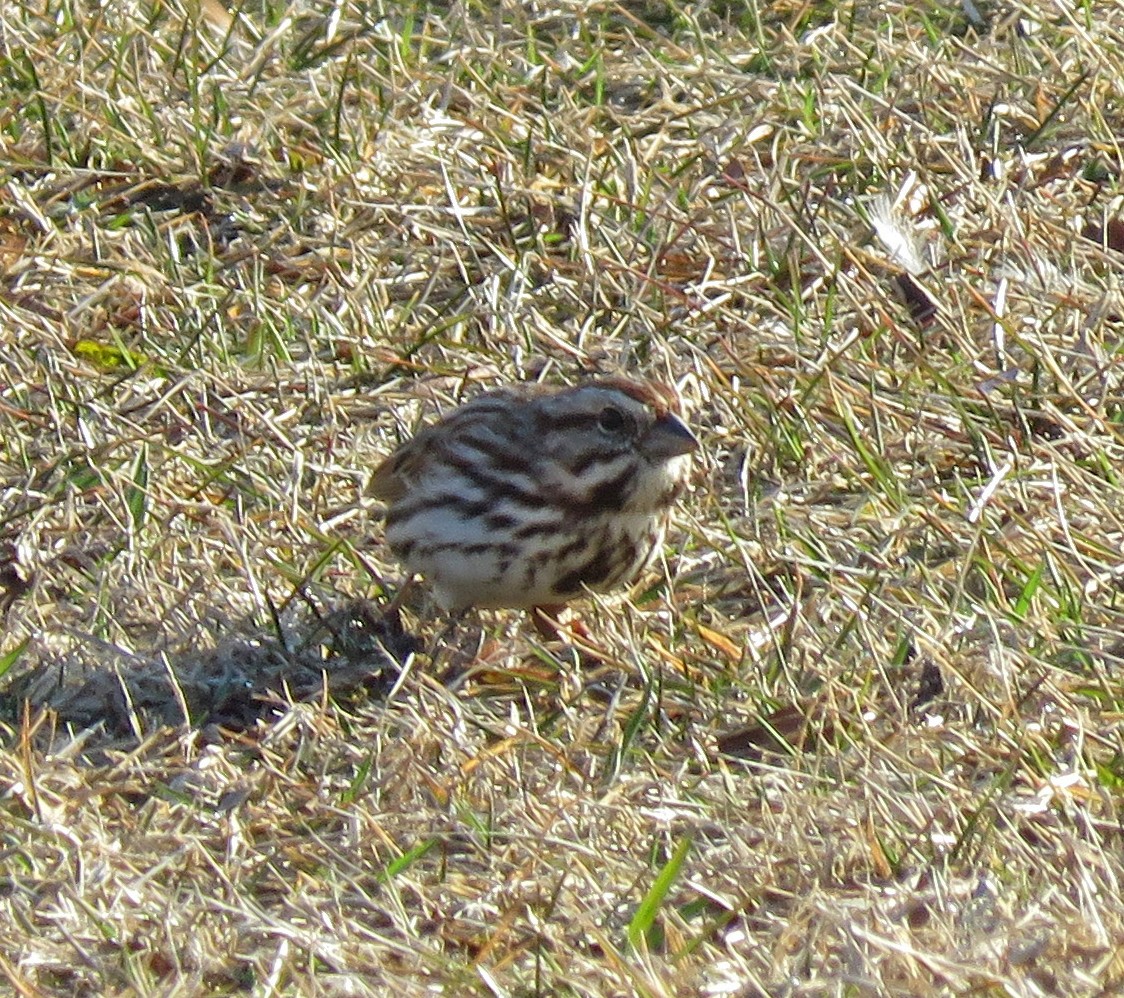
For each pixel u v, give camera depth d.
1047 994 8.45
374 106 16.08
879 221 14.15
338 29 16.92
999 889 8.96
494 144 15.51
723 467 12.66
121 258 14.62
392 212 14.87
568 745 10.45
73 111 15.84
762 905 9.20
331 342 13.85
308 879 9.48
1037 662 10.60
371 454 12.88
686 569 11.93
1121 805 9.70
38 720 10.55
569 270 14.34
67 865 9.55
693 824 9.70
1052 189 14.92
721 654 11.20
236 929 9.06
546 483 10.93
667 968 8.69
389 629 11.63
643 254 14.46
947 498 12.20
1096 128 15.36
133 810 10.20
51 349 13.70
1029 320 13.54
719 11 17.39
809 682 10.84
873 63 16.28
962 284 13.81
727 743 10.43
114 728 10.98
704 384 13.03
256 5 17.55
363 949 8.98
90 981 8.92
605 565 11.16
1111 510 11.78
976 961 8.48
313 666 11.38
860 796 9.77
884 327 13.38
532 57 16.56
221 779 10.29
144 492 12.26
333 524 12.36
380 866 9.65
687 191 14.97
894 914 8.87
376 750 10.33
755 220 14.48
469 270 14.46
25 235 14.92
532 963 8.88
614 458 10.93
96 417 13.05
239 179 15.43
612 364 13.34
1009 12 16.77
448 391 13.42
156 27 16.86
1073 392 12.53
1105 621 11.18
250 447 12.91
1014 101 15.77
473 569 11.15
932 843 9.39
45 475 12.65
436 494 11.16
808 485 12.43
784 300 13.85
